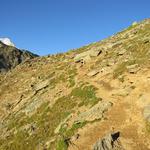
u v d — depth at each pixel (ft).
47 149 110.63
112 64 158.51
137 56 154.92
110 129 106.22
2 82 232.32
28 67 241.55
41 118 136.46
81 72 167.94
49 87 167.53
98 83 143.43
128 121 107.45
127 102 118.21
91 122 113.50
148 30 193.77
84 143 103.81
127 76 137.49
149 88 120.57
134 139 98.32
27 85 196.54
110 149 94.99
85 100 131.34
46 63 229.86
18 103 174.81
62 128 117.50
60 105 138.31
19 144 125.70
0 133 146.72
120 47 181.27
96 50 188.85
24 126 138.00
